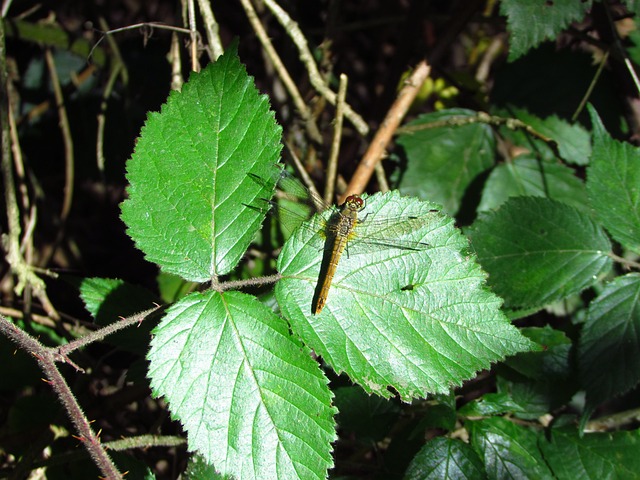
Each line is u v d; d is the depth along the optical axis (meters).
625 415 0.25
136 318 0.18
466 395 0.26
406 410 0.23
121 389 0.26
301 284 0.19
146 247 0.19
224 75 0.19
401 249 0.19
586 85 0.31
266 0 0.29
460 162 0.31
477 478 0.20
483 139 0.31
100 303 0.22
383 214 0.20
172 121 0.19
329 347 0.18
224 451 0.17
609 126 0.31
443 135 0.31
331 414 0.17
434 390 0.18
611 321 0.22
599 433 0.22
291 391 0.17
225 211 0.19
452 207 0.31
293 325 0.18
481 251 0.24
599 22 0.30
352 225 0.20
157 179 0.19
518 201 0.24
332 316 0.18
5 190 0.28
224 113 0.19
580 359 0.22
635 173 0.24
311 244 0.20
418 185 0.31
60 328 0.26
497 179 0.30
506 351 0.18
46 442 0.23
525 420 0.24
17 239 0.27
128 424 0.27
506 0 0.25
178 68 0.28
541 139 0.31
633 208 0.23
